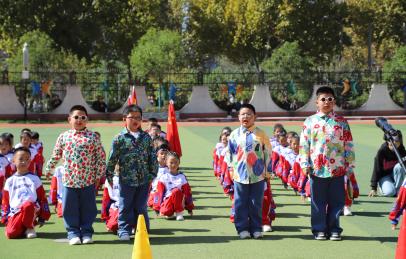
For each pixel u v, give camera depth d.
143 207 9.16
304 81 44.59
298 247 8.54
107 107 42.09
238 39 54.81
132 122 8.98
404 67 45.59
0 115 40.44
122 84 42.78
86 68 45.53
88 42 50.09
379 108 44.31
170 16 63.28
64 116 40.81
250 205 9.15
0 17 47.06
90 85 43.69
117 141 8.95
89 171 8.80
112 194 9.58
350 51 67.50
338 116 8.98
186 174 16.16
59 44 49.09
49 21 48.09
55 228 9.83
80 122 8.83
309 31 54.09
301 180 12.11
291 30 53.47
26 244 8.77
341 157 8.84
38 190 9.37
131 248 8.52
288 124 37.72
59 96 43.84
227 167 9.89
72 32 48.53
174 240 9.01
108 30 51.50
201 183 14.62
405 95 44.66
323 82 44.62
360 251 8.30
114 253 8.25
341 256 8.05
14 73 41.50
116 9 50.06
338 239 8.93
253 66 57.19
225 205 11.80
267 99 43.34
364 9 55.84
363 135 28.11
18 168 9.34
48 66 42.53
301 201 12.18
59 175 10.73
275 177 15.28
